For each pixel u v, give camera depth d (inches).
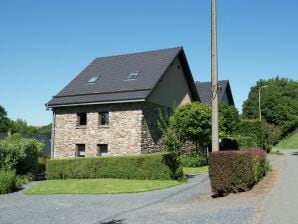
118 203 563.2
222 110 1330.0
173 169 781.9
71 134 1114.1
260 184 634.2
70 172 884.6
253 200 495.8
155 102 1090.1
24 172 904.9
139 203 553.0
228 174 551.8
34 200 628.7
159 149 1087.6
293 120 3093.0
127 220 437.4
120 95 1047.0
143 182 762.2
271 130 1995.6
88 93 1111.0
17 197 673.0
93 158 867.4
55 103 1119.6
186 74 1278.3
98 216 476.4
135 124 1022.4
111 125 1056.2
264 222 370.6
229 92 1877.5
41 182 860.6
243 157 559.8
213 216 413.4
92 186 739.4
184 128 1040.8
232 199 518.3
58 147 1131.3
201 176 836.0
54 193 690.2
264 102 3225.9
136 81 1089.4
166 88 1159.6
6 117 3193.9
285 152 1814.7
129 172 823.7
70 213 505.0
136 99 1005.8
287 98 3420.3
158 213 461.1
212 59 595.2
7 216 503.8
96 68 1251.2
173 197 582.2
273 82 3732.8
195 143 1143.0
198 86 1790.1
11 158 866.8
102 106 1073.5
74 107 1116.5
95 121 1080.8
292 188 583.2
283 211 417.7
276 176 744.3
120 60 1250.0
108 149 1055.0
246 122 1571.1
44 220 469.1
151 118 1064.8
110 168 847.1
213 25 596.1
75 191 695.1
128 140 1027.9
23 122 3366.1
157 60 1171.9
